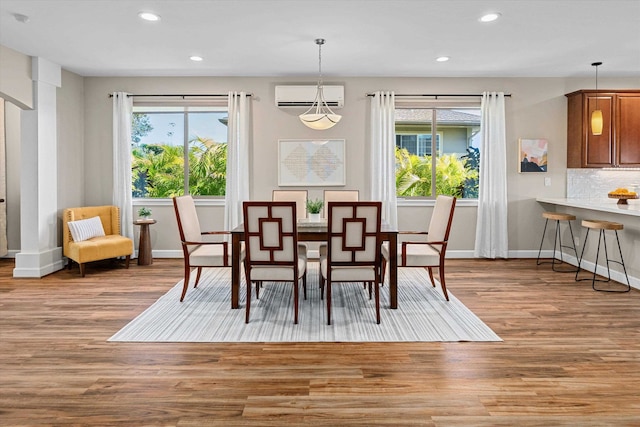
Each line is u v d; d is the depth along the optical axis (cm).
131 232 600
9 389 237
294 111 604
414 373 258
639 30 414
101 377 251
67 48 470
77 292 438
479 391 236
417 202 616
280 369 263
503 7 359
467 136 633
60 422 205
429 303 402
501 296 425
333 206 336
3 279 494
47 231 524
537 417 210
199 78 600
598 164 577
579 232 561
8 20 388
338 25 400
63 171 558
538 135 611
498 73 585
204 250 422
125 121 593
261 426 202
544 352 289
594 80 606
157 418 209
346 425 203
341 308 387
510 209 616
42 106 512
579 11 367
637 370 262
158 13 371
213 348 296
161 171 632
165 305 394
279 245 343
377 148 600
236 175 598
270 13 371
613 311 378
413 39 439
